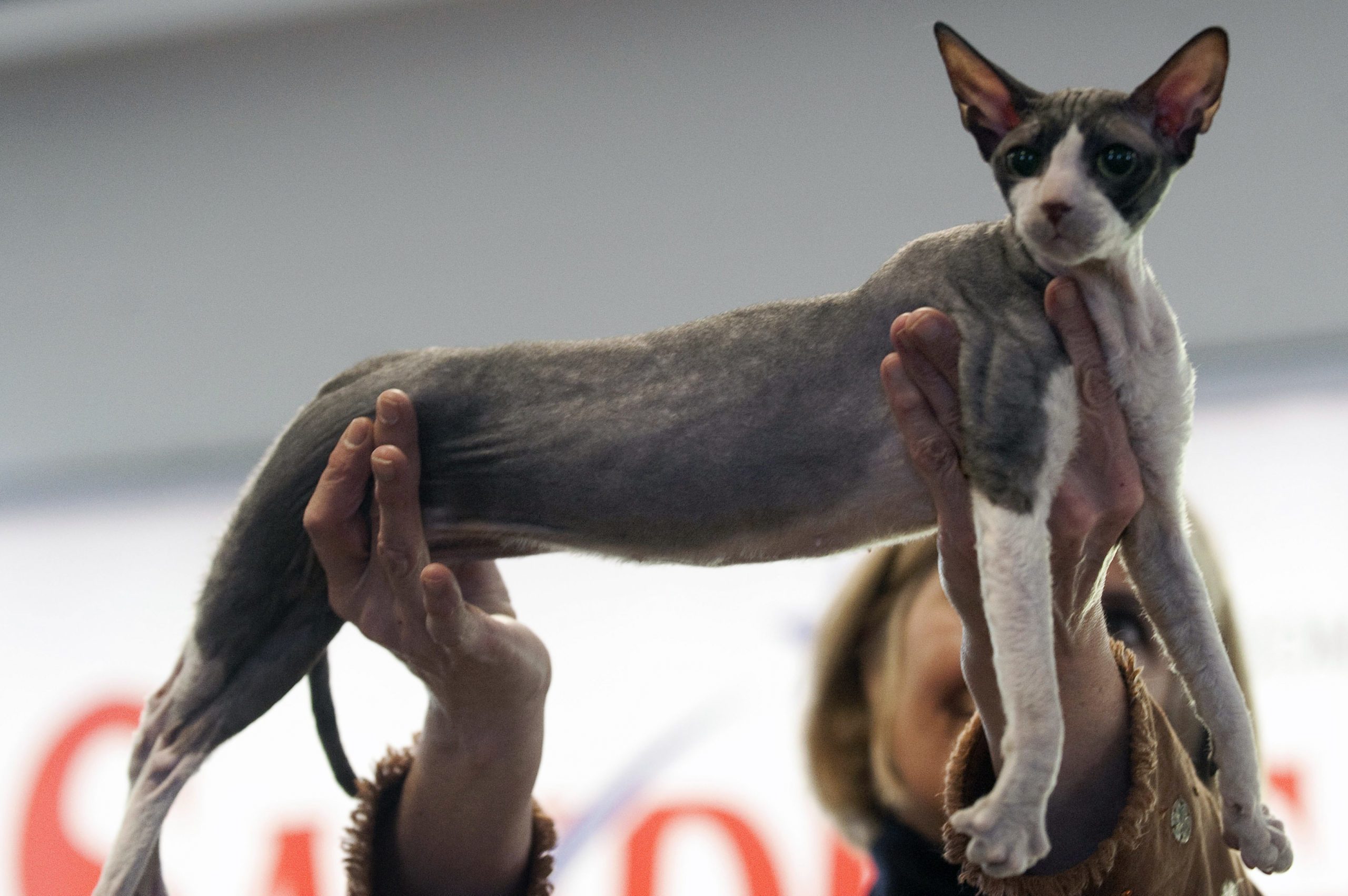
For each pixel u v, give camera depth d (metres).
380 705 2.46
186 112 2.99
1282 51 2.59
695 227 2.79
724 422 1.13
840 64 2.75
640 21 2.84
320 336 2.91
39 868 2.58
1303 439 2.43
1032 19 2.66
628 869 2.33
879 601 1.66
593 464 1.15
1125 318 1.06
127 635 2.74
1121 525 1.07
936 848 1.48
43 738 2.67
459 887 1.25
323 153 2.94
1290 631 2.28
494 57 2.89
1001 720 1.08
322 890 2.38
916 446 1.05
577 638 2.48
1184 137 1.05
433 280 2.88
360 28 2.93
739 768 2.36
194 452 2.90
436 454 1.18
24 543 2.84
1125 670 1.12
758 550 1.15
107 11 2.90
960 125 2.70
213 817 2.43
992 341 1.05
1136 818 1.03
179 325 2.96
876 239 2.71
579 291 2.82
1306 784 2.16
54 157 3.02
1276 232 2.58
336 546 1.15
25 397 2.97
